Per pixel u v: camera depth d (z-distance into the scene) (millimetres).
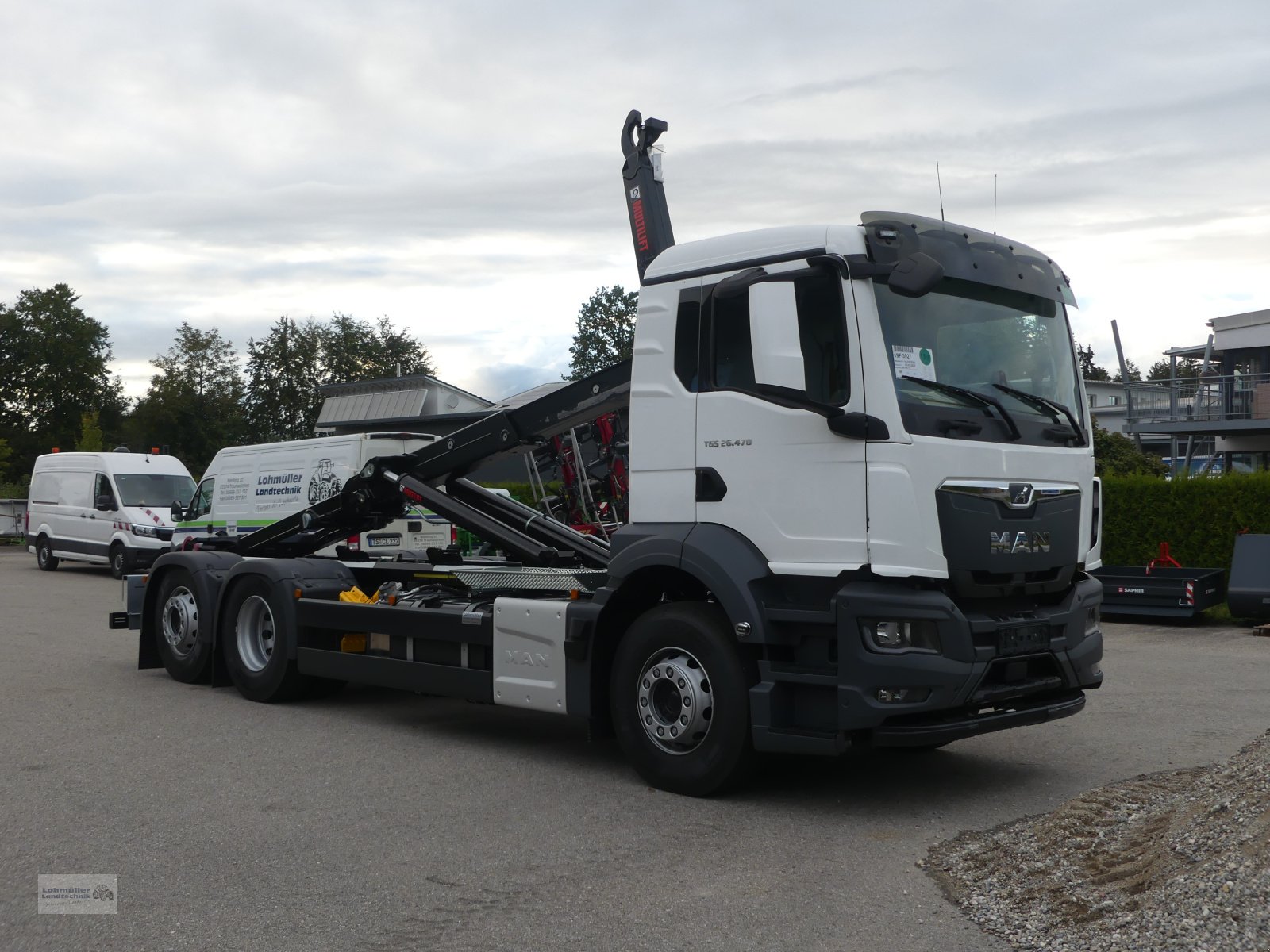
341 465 14641
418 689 8094
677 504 6527
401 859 5203
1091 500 6680
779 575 6074
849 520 5805
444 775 6910
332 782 6707
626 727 6645
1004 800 6207
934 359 6020
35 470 27266
